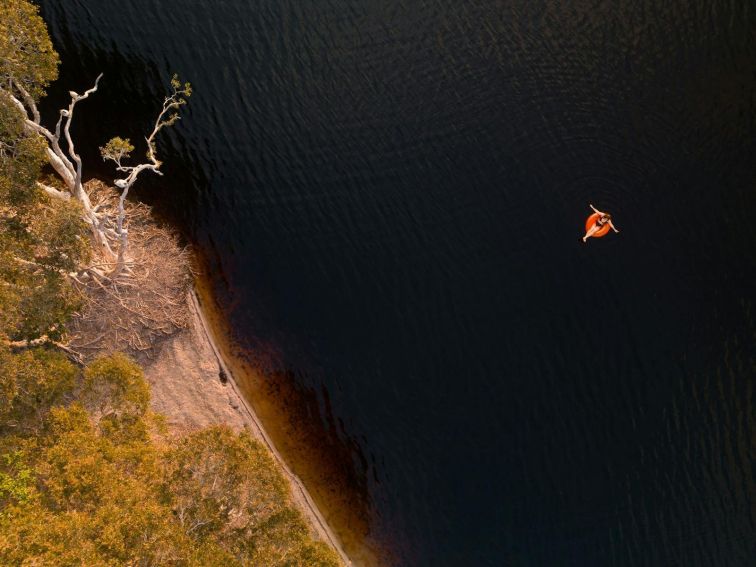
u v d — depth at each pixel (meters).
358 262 37.50
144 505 22.86
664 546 33.59
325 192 38.62
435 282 37.03
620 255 37.44
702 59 42.41
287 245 37.69
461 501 34.41
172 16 41.84
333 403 35.50
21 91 29.84
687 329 36.31
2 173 28.19
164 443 31.75
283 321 36.50
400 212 38.25
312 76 40.91
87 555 20.27
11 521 21.02
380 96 40.56
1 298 26.53
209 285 36.75
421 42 41.91
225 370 35.44
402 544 34.16
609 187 38.81
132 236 36.25
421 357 36.03
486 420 35.16
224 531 25.92
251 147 39.38
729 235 38.22
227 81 40.69
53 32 41.09
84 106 39.91
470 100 40.56
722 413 35.09
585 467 34.56
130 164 38.84
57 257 29.48
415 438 35.09
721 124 40.69
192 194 38.22
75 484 22.78
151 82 40.62
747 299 37.06
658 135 40.16
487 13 42.94
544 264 37.22
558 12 43.19
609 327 36.28
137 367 30.25
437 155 39.31
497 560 33.75
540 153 39.47
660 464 34.53
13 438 24.70
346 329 36.50
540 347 35.97
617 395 35.38
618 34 42.78
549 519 34.03
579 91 41.09
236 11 42.12
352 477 34.72
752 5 42.84
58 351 32.66
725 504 33.97
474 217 38.12
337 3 42.50
